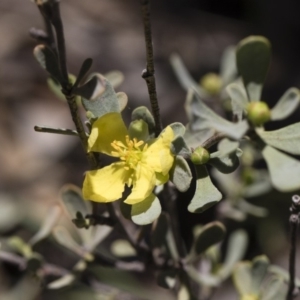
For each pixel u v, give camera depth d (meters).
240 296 0.31
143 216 0.25
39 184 0.58
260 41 0.28
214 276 0.34
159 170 0.26
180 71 0.37
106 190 0.26
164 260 0.31
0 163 0.59
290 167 0.26
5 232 0.52
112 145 0.26
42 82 0.65
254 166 0.48
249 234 0.48
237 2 0.66
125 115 0.56
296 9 0.64
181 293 0.30
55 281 0.32
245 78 0.28
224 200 0.40
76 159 0.60
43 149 0.60
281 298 0.30
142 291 0.44
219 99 0.37
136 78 0.61
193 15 0.67
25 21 0.68
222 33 0.65
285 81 0.60
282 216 0.47
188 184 0.25
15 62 0.65
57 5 0.25
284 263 0.48
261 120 0.26
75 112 0.25
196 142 0.28
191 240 0.50
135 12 0.69
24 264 0.34
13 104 0.63
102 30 0.66
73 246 0.32
